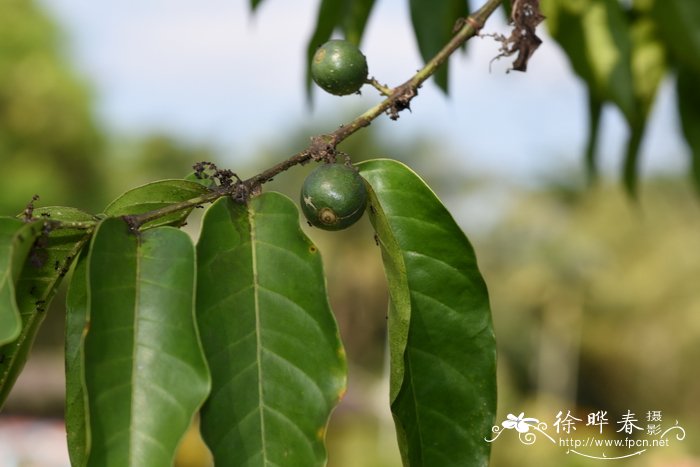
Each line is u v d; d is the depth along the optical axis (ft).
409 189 1.46
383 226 1.36
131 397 1.22
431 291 1.45
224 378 1.27
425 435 1.44
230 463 1.25
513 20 1.53
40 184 17.42
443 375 1.44
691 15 2.15
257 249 1.31
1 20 17.90
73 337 1.38
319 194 1.35
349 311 16.66
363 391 13.26
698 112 2.44
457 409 1.44
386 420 10.46
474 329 1.44
